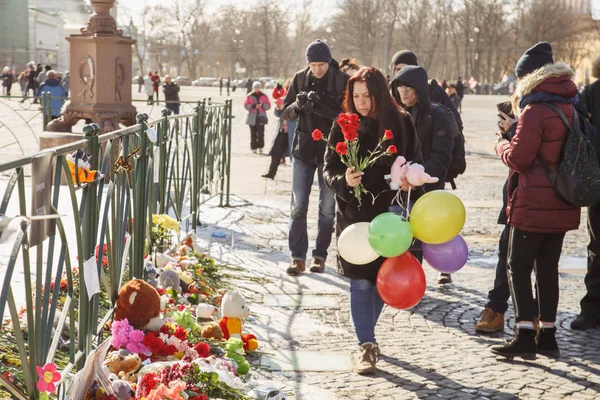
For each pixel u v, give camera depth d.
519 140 4.61
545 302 4.88
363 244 4.35
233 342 4.34
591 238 5.58
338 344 5.00
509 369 4.66
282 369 4.52
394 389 4.27
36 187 3.04
